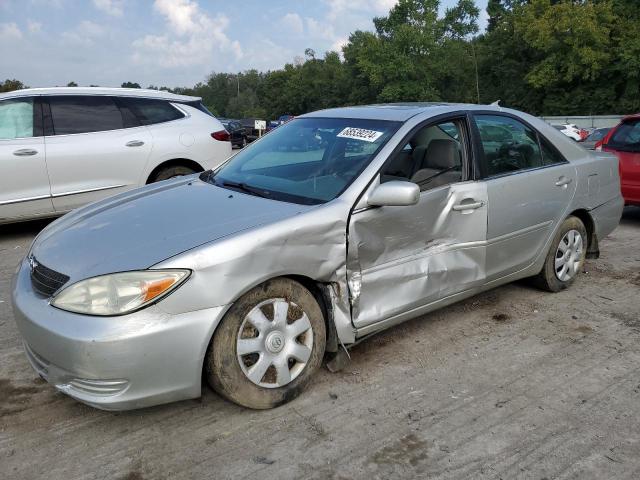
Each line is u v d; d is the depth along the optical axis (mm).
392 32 59562
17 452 2725
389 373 3459
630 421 2967
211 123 7754
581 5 44844
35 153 6508
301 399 3158
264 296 2920
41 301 2773
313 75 89938
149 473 2576
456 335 4004
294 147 3924
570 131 30531
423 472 2574
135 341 2578
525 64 52219
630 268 5590
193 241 2809
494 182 4008
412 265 3549
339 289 3197
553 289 4773
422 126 3744
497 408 3088
